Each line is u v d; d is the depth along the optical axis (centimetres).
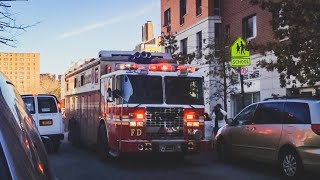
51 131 1634
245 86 2431
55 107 1658
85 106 1647
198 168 1224
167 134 1205
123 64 1231
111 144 1255
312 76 1299
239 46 1644
